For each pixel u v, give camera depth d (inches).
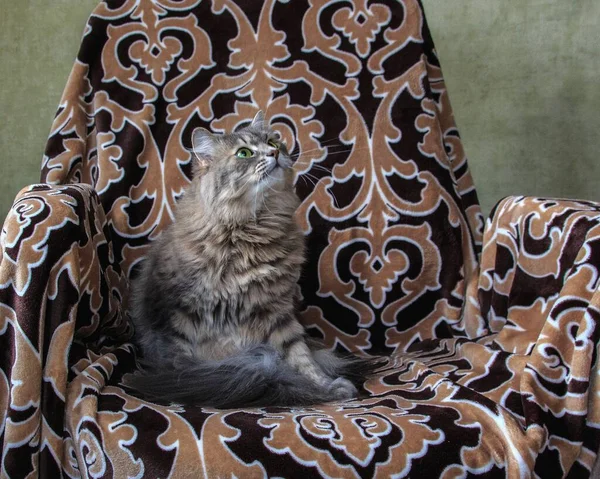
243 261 62.6
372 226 75.4
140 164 74.8
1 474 45.3
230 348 63.8
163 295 62.8
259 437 42.0
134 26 77.2
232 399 50.3
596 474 48.4
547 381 49.1
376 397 54.2
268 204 65.2
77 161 73.5
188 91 77.3
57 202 52.0
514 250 65.5
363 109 77.2
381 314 74.5
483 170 109.5
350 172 76.4
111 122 74.7
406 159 76.3
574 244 55.3
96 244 59.5
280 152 65.6
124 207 72.8
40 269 47.7
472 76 107.5
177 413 45.3
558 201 62.1
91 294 55.6
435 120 77.1
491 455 43.9
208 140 66.0
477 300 72.6
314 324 74.9
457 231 75.2
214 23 78.9
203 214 63.6
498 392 51.1
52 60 102.3
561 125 105.3
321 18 79.2
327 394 54.4
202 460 40.3
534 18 103.4
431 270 74.7
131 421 43.9
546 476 46.4
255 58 78.6
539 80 105.0
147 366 60.6
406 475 41.5
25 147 103.8
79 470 44.9
